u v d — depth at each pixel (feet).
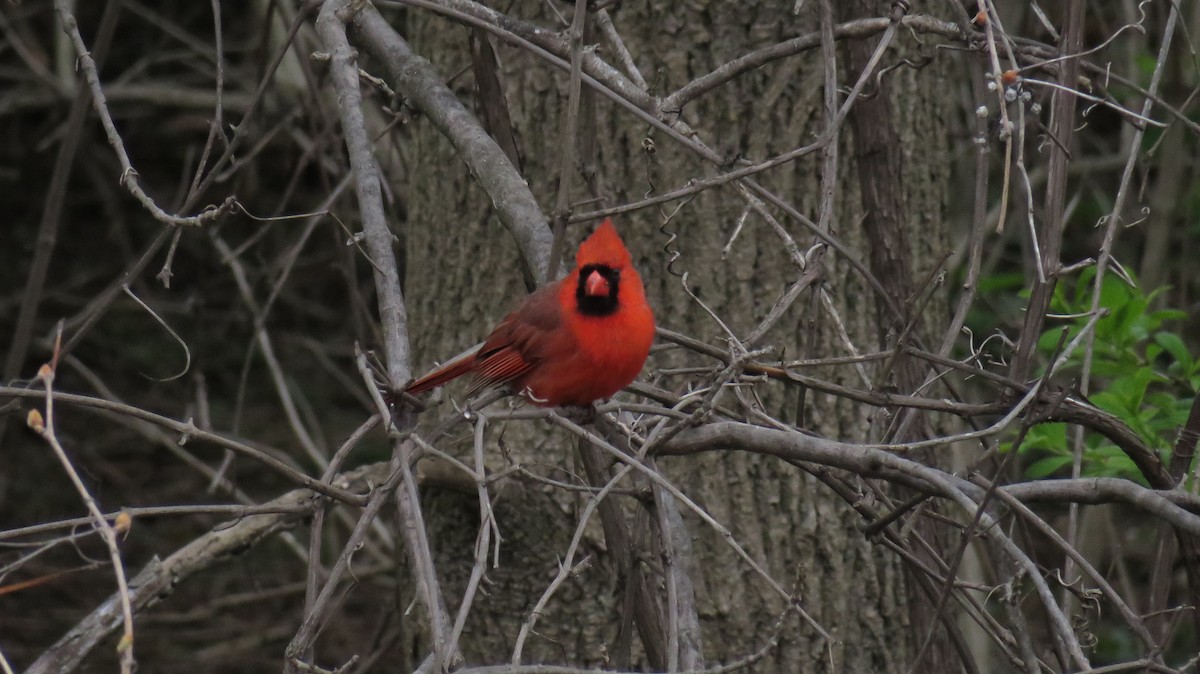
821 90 30.45
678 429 18.25
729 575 31.17
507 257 31.91
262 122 44.29
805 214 30.71
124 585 14.94
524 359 22.13
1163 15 38.32
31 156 75.92
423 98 23.50
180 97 55.36
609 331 21.33
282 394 40.09
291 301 65.00
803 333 30.86
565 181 20.04
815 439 18.65
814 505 31.27
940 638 24.72
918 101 32.32
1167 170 42.01
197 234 72.43
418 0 21.40
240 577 55.98
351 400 69.51
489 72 24.89
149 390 69.00
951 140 42.80
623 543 21.99
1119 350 27.17
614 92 20.90
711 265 30.71
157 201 75.92
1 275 74.02
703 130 30.55
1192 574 22.18
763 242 30.73
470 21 21.03
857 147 25.67
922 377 24.84
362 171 21.44
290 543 42.63
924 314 32.27
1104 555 47.42
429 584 15.78
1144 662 17.37
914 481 18.47
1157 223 42.37
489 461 31.12
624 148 30.71
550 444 31.07
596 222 30.76
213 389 69.26
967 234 45.78
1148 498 17.66
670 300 30.83
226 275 61.16
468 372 24.08
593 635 31.04
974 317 43.34
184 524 60.80
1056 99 21.50
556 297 21.95
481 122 29.50
